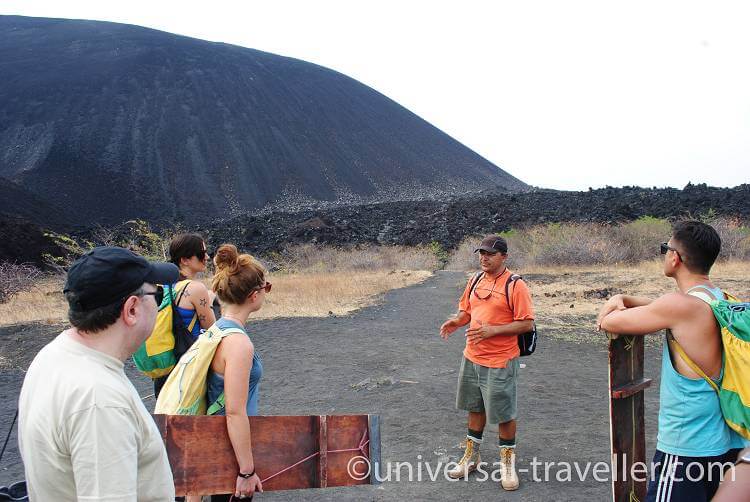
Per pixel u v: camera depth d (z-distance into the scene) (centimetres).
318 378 774
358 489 443
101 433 168
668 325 268
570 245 2206
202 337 294
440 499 420
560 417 591
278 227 4519
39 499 175
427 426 576
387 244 3828
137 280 188
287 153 12619
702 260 280
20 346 1054
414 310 1349
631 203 3884
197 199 10131
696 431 267
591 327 1048
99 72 13725
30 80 12938
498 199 5250
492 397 429
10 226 3338
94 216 8744
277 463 278
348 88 17100
